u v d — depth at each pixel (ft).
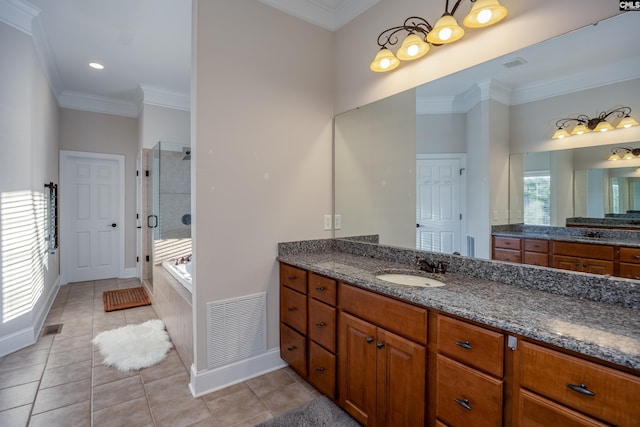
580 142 4.50
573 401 3.03
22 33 8.80
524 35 4.92
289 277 7.28
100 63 11.92
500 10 4.86
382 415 5.04
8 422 5.72
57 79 13.16
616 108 4.19
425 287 4.91
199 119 6.50
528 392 3.35
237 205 7.04
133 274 16.97
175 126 14.98
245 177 7.14
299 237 8.03
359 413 5.46
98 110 15.89
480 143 5.59
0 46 8.23
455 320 4.02
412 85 6.64
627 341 2.91
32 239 9.25
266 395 6.58
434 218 6.32
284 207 7.76
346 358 5.74
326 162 8.54
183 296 7.92
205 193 6.61
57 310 11.75
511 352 3.51
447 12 5.39
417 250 6.62
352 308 5.60
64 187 15.25
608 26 4.19
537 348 3.27
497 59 5.25
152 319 10.85
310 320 6.66
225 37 6.82
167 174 11.43
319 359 6.39
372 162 7.61
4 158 8.30
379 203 7.39
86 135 15.66
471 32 5.60
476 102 5.63
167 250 12.34
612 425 2.80
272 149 7.54
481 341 3.73
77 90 14.70
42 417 5.86
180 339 8.07
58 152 14.79
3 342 8.25
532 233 4.96
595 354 2.83
